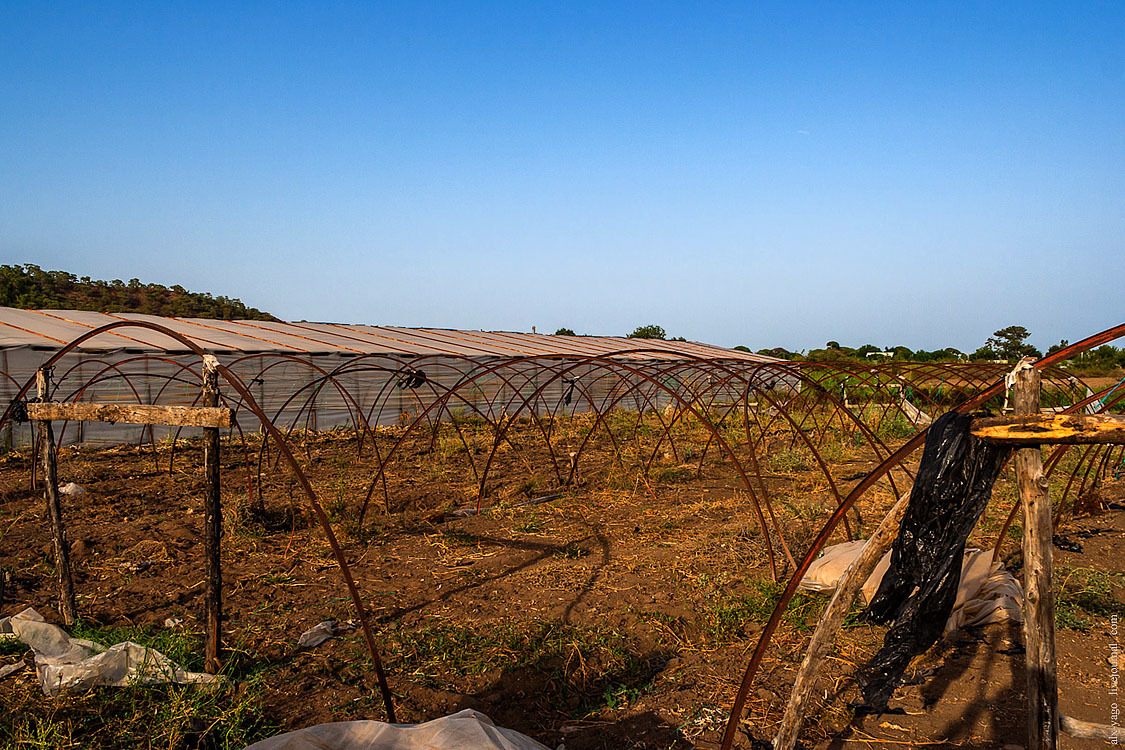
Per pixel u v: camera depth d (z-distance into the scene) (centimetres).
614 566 703
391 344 2292
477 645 511
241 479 1141
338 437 1706
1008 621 541
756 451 1511
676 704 434
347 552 756
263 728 396
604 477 1187
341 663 485
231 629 543
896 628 300
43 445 526
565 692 448
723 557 721
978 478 270
